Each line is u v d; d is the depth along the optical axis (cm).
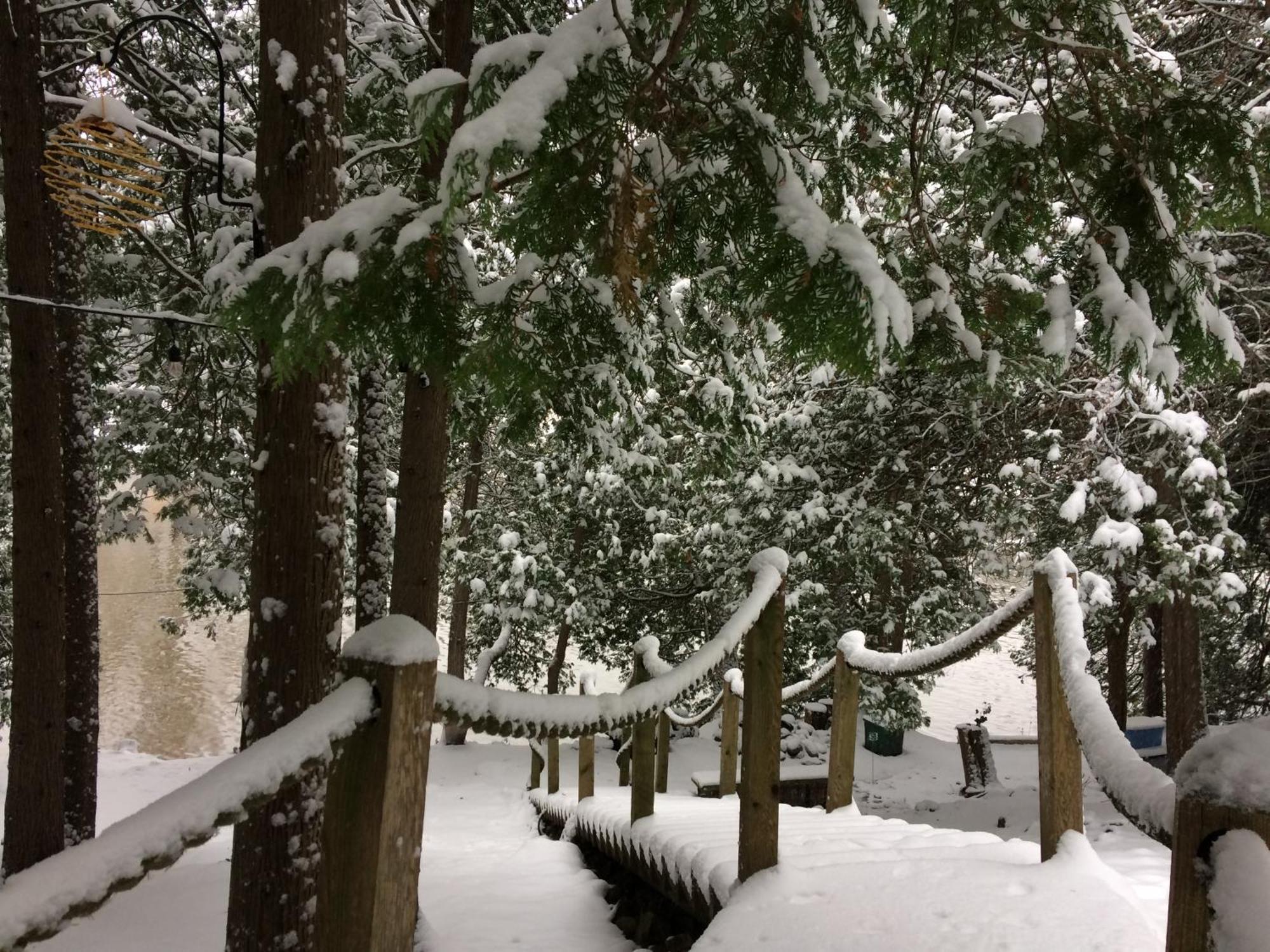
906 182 305
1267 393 818
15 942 113
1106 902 275
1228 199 232
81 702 649
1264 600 1156
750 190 201
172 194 682
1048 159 250
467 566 1574
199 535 1059
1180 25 785
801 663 1312
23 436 518
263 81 326
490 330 214
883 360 179
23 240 503
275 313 192
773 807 325
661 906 458
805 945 266
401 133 666
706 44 207
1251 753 108
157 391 912
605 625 1659
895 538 1103
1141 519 898
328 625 334
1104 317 222
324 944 163
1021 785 1273
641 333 372
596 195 191
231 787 139
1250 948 97
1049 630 322
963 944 255
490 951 428
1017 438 1009
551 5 621
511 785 1273
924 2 230
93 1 507
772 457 1186
